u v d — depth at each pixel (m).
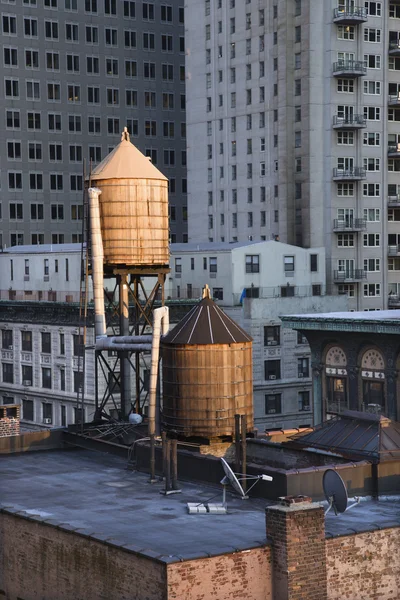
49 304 140.62
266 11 171.12
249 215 177.12
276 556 34.81
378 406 94.94
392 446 47.50
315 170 167.25
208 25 182.62
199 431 53.53
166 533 38.28
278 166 170.50
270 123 172.00
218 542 36.47
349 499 43.53
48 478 50.47
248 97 175.88
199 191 186.62
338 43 166.00
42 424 144.62
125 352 67.94
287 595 34.34
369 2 168.25
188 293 150.62
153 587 33.62
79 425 61.47
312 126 166.62
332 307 149.38
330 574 35.78
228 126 180.38
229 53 179.12
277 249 153.38
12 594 40.78
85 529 37.47
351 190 169.25
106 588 35.72
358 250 170.00
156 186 68.50
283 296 152.12
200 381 53.50
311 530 34.81
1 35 198.75
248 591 34.53
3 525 41.28
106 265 68.19
